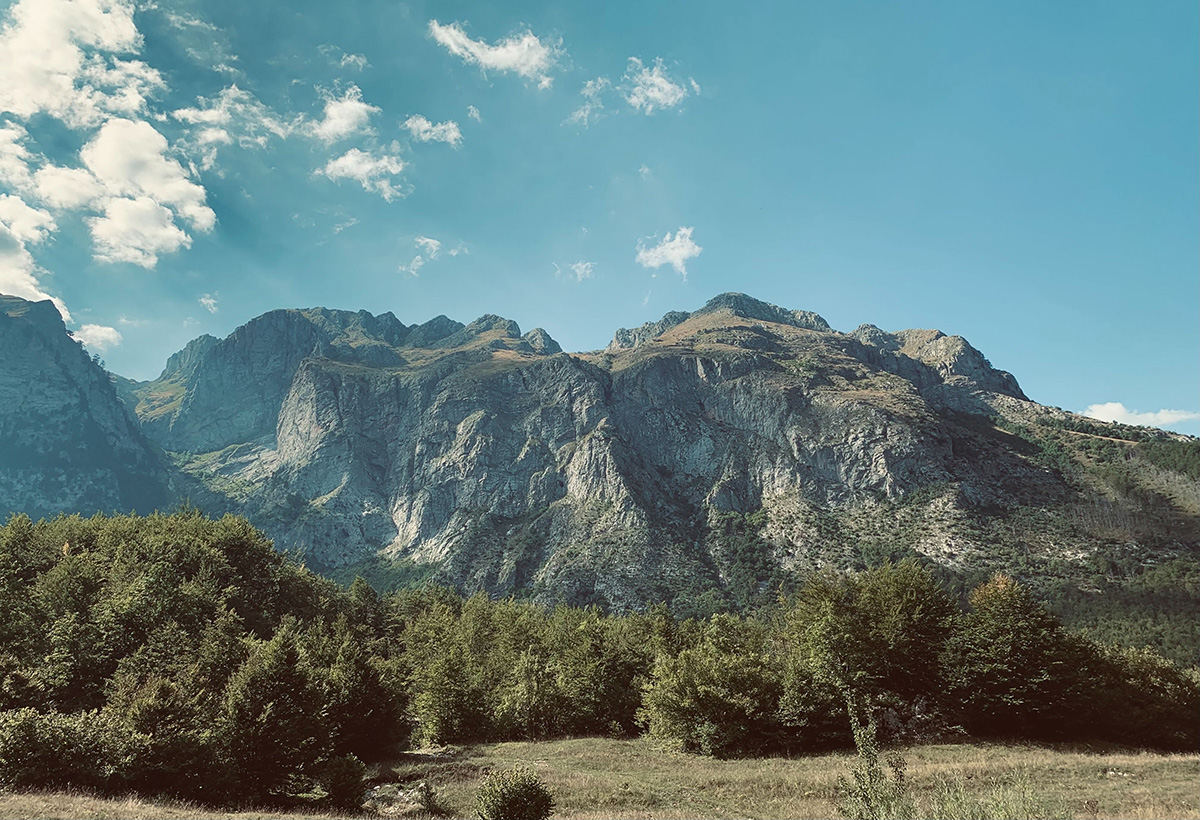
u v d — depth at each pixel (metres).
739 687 55.69
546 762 52.28
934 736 53.56
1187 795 35.59
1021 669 55.25
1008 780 38.72
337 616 107.38
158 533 89.25
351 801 40.22
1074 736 54.94
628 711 73.94
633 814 36.34
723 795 40.66
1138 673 65.38
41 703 40.50
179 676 43.59
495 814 27.86
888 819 20.08
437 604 131.25
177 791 35.16
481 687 75.06
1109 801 34.62
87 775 32.12
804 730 53.72
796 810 36.88
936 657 59.12
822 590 64.31
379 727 56.78
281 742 41.00
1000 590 60.97
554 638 94.25
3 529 80.12
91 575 67.00
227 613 67.31
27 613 57.62
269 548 103.00
